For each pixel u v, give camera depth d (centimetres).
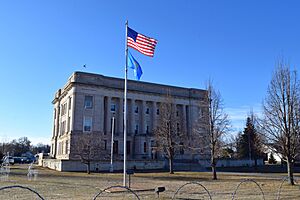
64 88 8156
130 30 2411
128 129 7850
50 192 2103
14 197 1852
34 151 14362
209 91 4031
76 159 5203
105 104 7712
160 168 5731
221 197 1908
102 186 2514
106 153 6481
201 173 4653
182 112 8500
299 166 6316
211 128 3791
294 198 1875
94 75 7556
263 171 5400
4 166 5488
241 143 7269
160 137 5047
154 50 2362
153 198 1811
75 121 7119
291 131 2733
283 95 2769
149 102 8319
